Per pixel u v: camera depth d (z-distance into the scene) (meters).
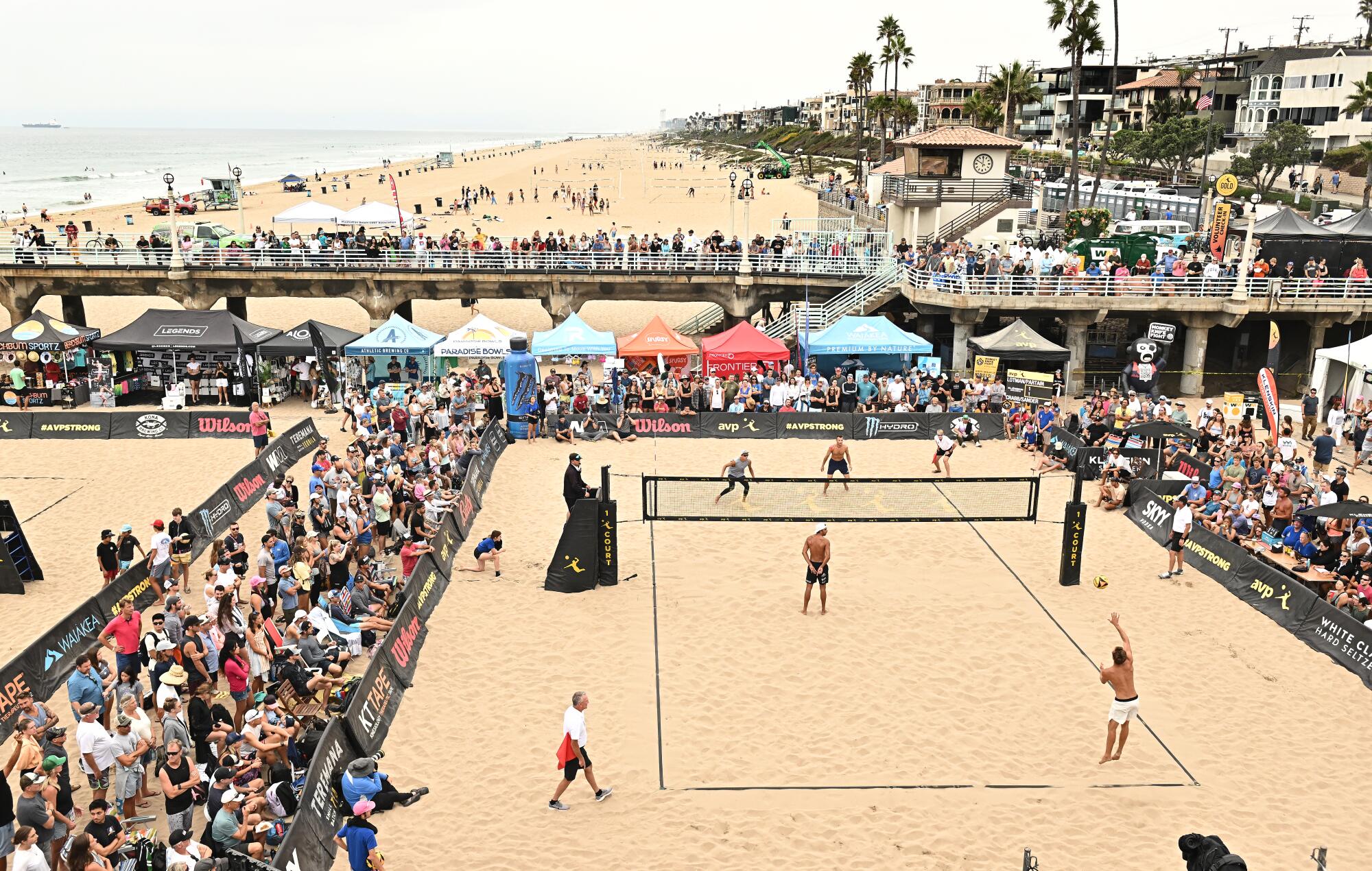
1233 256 37.31
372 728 13.09
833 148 141.25
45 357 31.28
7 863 10.07
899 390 28.73
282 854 9.88
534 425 27.27
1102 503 22.66
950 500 18.64
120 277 35.84
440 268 35.94
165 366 31.89
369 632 15.66
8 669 13.29
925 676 15.08
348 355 30.50
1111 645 16.11
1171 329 32.00
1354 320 31.72
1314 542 18.28
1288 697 14.62
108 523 20.78
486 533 20.67
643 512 19.19
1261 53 92.69
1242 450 22.36
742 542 20.41
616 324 44.44
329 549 16.89
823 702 14.35
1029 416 27.58
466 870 10.82
